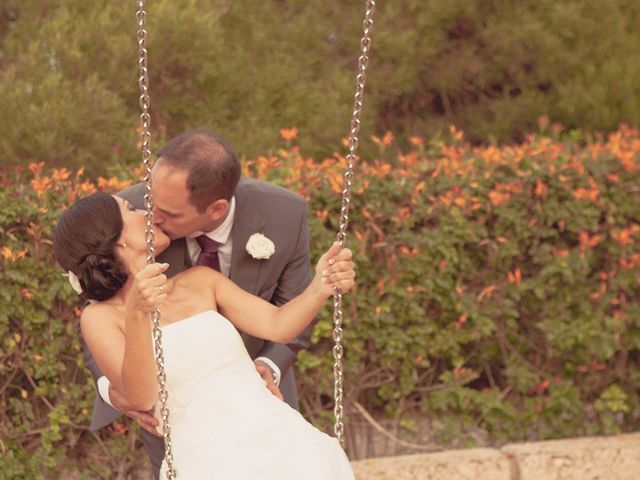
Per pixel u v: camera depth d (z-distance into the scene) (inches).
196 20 319.0
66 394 192.5
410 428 213.5
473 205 208.5
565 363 220.5
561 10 394.6
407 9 401.4
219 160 130.2
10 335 188.1
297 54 389.1
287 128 363.3
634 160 215.0
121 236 125.6
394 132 421.7
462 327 214.4
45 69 307.6
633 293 217.5
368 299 206.2
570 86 393.7
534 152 211.3
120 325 123.1
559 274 214.1
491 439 218.2
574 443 211.2
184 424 121.1
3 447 188.9
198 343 123.6
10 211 183.2
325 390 209.5
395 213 205.8
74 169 286.7
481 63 404.5
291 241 150.9
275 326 128.1
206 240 143.9
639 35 409.1
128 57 309.4
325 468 116.0
